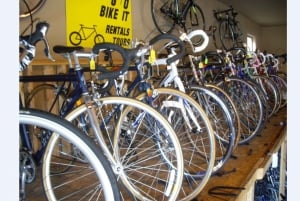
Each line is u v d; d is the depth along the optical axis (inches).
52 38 128.4
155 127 72.2
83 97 61.7
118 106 74.3
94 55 65.1
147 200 75.5
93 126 58.9
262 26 488.7
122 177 73.0
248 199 99.7
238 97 140.3
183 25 204.4
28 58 49.3
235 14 318.3
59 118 46.3
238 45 328.8
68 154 78.5
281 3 321.1
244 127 140.3
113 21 161.3
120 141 75.9
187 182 90.5
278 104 196.1
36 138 68.6
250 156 125.3
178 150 69.2
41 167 64.1
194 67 110.0
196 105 81.8
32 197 78.4
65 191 83.4
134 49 65.7
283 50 477.1
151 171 88.5
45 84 104.8
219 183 96.1
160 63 84.0
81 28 143.2
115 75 63.8
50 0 127.6
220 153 105.2
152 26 193.8
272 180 180.4
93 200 79.6
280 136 158.1
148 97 74.5
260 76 183.0
